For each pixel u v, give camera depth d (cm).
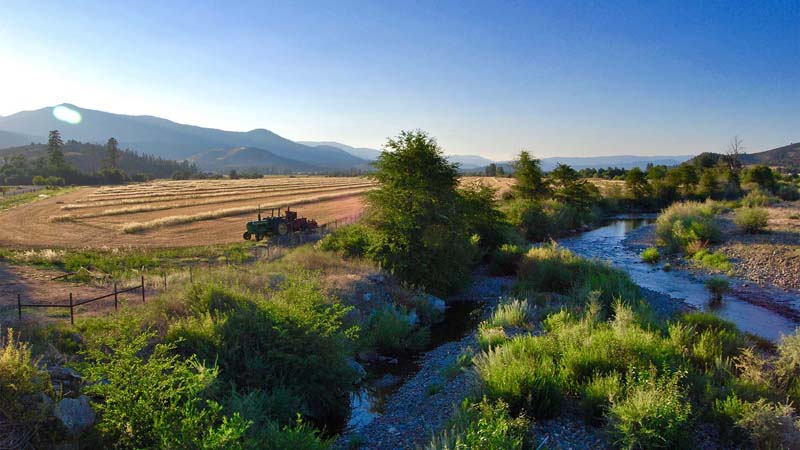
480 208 2862
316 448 657
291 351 967
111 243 3027
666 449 645
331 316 1059
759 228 3033
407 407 970
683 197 6575
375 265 1984
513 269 2489
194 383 691
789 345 877
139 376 666
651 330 1138
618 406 704
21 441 563
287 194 7169
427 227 2039
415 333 1466
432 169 2127
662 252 2991
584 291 1700
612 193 6831
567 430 748
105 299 1458
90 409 652
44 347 853
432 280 1983
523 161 5188
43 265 2181
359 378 1134
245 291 1299
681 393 740
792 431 638
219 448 557
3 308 1295
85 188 9938
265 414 805
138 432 623
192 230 3650
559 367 907
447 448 640
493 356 1008
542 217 3931
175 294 1223
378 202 2141
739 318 1616
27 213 4759
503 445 626
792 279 2080
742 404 719
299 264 1867
